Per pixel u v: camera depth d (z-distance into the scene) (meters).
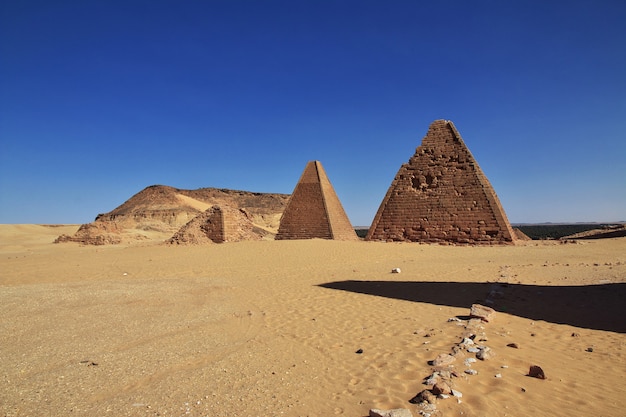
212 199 127.06
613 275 14.70
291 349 7.20
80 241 51.84
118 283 15.95
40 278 18.28
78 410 4.67
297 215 40.47
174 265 22.08
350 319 9.39
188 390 5.30
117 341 7.66
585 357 6.59
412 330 8.16
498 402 4.76
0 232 70.69
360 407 4.70
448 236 32.62
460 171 33.69
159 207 104.38
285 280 16.17
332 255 24.69
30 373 5.92
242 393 5.20
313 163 41.59
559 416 4.53
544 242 33.88
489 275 15.71
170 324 9.05
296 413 4.61
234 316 9.93
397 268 17.42
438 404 4.59
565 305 10.45
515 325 8.59
